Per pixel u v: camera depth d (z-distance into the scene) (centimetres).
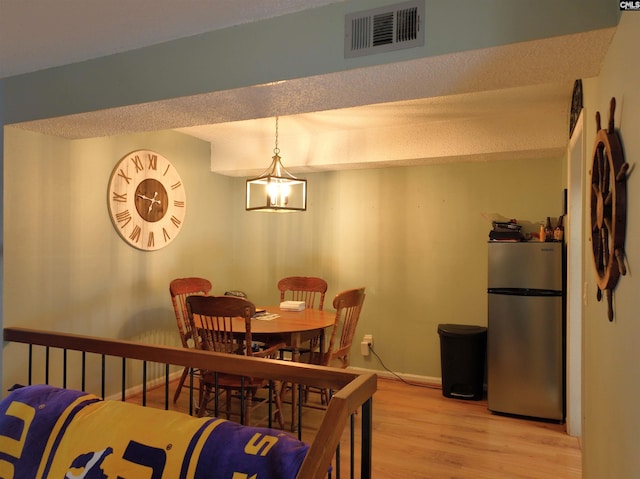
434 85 211
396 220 453
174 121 272
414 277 445
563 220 364
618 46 152
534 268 348
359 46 193
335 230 477
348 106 244
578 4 159
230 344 294
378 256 460
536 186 402
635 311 130
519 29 167
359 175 468
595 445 201
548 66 187
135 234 386
